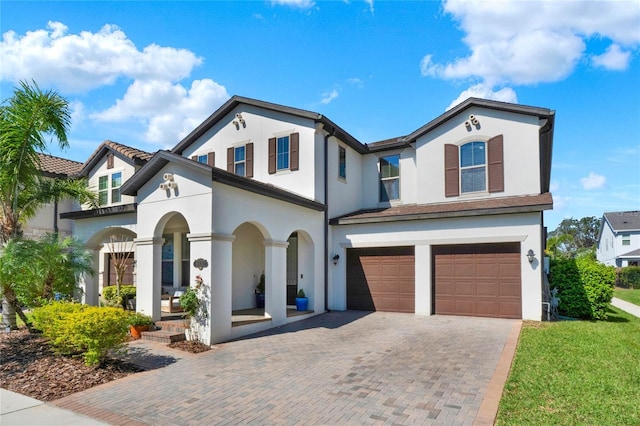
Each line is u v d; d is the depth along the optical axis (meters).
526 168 13.69
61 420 5.53
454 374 7.14
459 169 14.87
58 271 10.70
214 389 6.68
